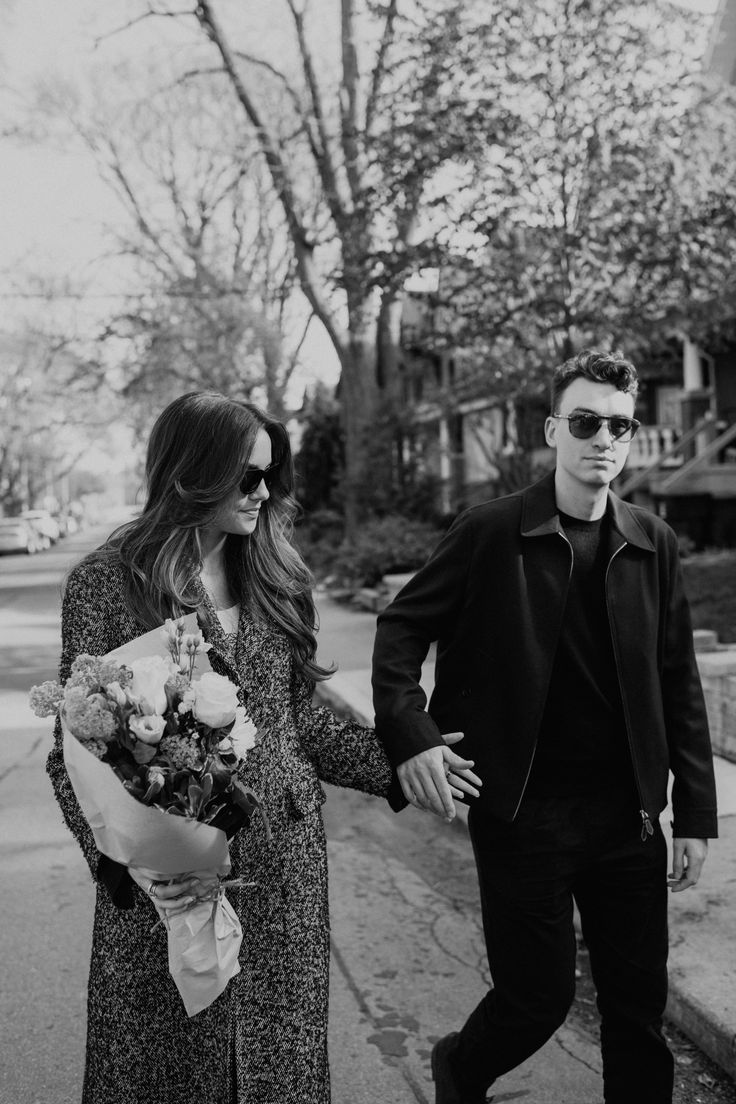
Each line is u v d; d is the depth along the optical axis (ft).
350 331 69.62
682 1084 9.94
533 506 8.06
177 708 6.04
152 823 5.79
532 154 34.78
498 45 33.94
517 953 7.81
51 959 13.24
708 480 57.16
